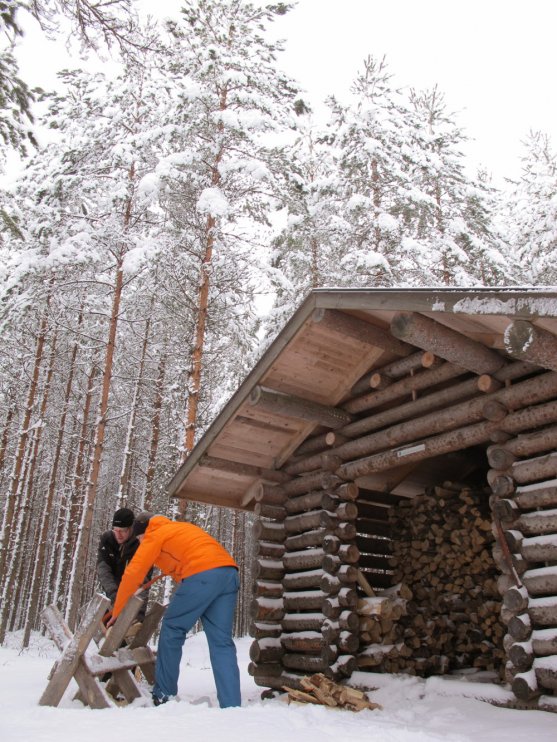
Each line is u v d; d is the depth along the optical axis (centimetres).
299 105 1364
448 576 738
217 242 1320
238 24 1384
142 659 528
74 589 1307
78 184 1431
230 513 3156
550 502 503
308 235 1619
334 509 711
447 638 723
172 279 1358
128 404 2225
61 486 2441
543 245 1844
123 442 2700
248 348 1520
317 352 680
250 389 705
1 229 950
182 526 493
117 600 472
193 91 1295
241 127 1280
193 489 842
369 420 702
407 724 465
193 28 1372
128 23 618
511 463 541
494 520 534
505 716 462
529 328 428
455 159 1870
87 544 1351
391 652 660
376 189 1667
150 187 1238
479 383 566
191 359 1327
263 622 730
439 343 529
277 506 796
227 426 752
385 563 820
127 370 2014
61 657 455
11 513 1641
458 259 1636
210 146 1323
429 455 632
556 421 523
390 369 670
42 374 2055
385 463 667
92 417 2342
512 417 546
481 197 1841
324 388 730
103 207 1474
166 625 470
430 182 1805
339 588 669
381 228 1540
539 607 482
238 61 1341
